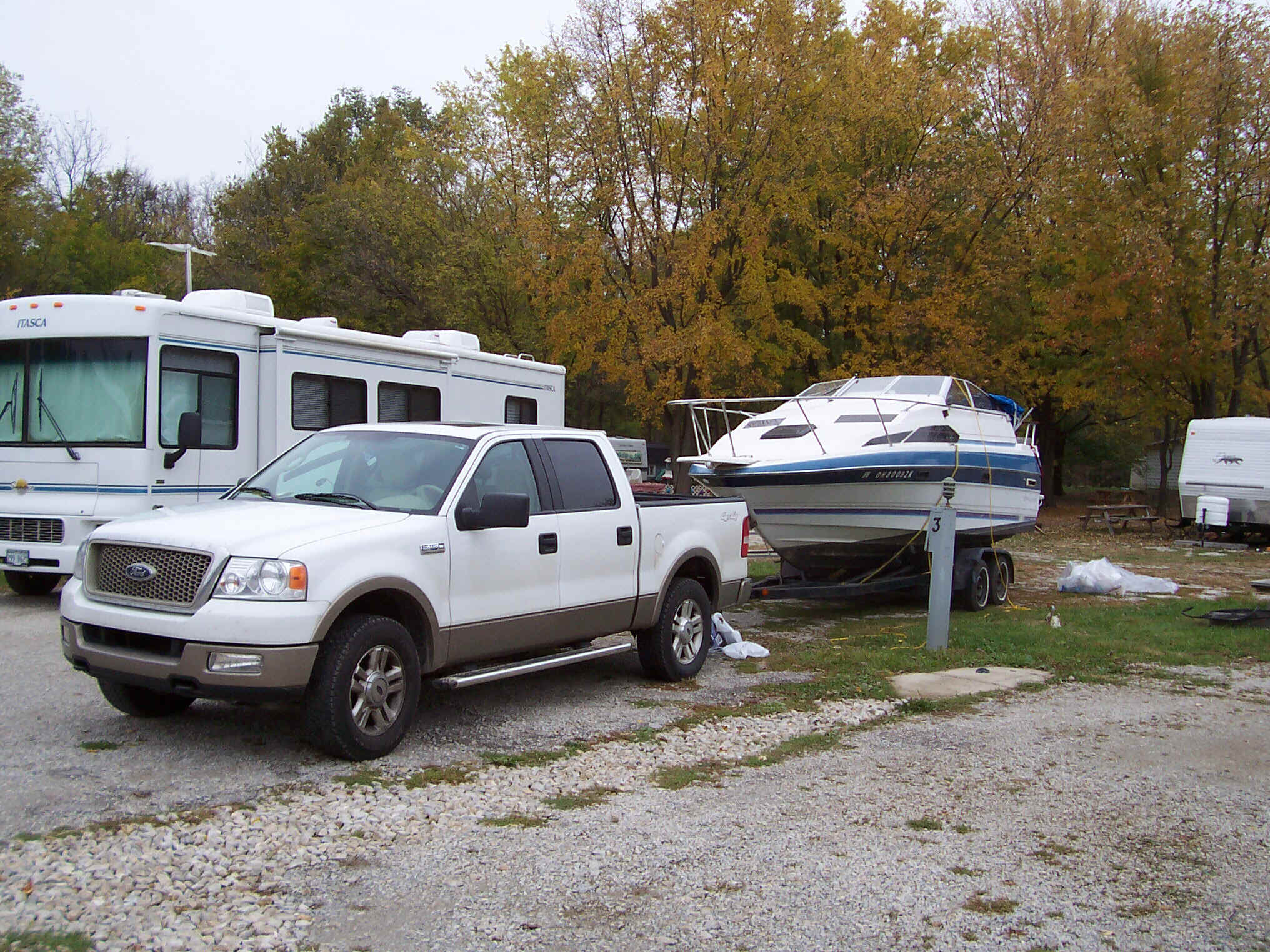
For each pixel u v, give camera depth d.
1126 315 26.34
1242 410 32.34
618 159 22.70
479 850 4.46
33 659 8.05
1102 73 26.64
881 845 4.64
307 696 5.42
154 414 10.44
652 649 7.79
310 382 12.06
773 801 5.23
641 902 3.98
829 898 4.05
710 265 22.86
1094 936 3.79
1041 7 27.70
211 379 11.05
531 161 24.48
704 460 11.25
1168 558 19.66
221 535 5.39
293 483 6.67
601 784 5.45
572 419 44.94
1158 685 8.27
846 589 11.23
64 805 4.77
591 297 22.86
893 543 11.77
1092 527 27.94
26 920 3.54
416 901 3.93
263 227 40.28
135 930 3.54
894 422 11.72
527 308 29.36
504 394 15.30
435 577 5.96
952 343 25.47
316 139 49.62
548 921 3.79
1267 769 5.99
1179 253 25.75
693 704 7.31
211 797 4.95
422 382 13.64
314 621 5.27
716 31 22.27
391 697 5.76
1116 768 5.93
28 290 33.44
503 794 5.22
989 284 26.23
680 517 8.01
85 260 39.28
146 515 6.04
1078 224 26.41
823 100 24.38
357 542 5.57
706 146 22.69
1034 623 10.95
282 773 5.36
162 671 5.25
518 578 6.50
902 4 26.62
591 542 7.06
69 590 5.78
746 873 4.28
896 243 25.89
